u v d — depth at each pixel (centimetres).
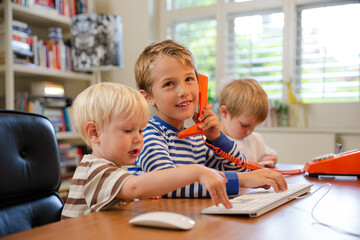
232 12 303
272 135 269
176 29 326
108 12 323
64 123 286
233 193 83
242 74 306
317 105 275
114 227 55
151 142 97
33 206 88
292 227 55
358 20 263
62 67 285
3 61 238
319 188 92
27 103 259
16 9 243
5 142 85
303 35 282
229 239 49
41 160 92
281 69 288
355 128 263
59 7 282
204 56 315
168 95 99
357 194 84
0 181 81
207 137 110
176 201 78
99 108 77
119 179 70
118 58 268
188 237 50
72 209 74
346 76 267
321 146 254
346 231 53
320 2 275
